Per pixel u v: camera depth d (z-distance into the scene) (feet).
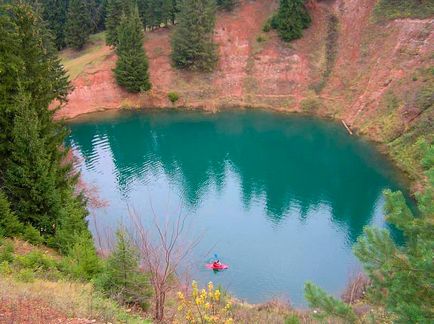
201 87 233.76
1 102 77.82
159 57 242.37
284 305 85.66
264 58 238.89
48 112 87.66
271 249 116.78
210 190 149.69
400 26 210.59
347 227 126.72
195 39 226.99
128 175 158.92
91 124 210.38
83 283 58.95
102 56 246.27
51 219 80.94
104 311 44.62
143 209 133.69
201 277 103.65
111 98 230.27
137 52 224.12
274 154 180.45
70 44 270.67
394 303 36.27
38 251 66.44
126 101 228.84
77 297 47.11
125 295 53.57
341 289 100.12
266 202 142.00
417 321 32.86
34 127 76.89
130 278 54.19
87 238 72.49
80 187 145.18
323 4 244.01
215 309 48.98
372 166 165.07
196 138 196.54
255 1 260.01
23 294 42.80
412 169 154.51
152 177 158.40
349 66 221.87
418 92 181.37
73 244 73.82
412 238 37.27
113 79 233.55
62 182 88.28
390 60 205.36
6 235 72.33
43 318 38.50
